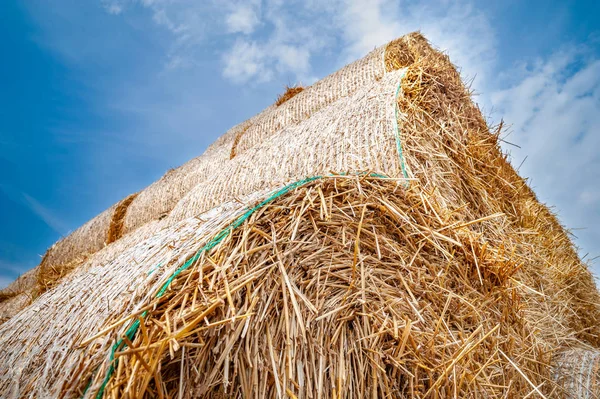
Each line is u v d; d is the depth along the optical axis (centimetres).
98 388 109
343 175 215
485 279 235
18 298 530
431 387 167
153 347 112
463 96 367
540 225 429
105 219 647
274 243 163
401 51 433
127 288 151
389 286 191
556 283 376
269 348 142
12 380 148
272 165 328
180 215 409
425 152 264
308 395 147
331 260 182
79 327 151
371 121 277
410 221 219
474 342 202
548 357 258
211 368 127
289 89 601
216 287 135
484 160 339
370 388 167
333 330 168
